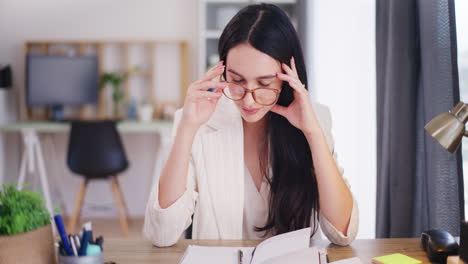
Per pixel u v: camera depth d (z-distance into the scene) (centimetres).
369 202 243
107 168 385
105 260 114
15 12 463
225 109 144
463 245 101
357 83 249
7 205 94
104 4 464
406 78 161
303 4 356
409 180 163
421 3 149
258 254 100
